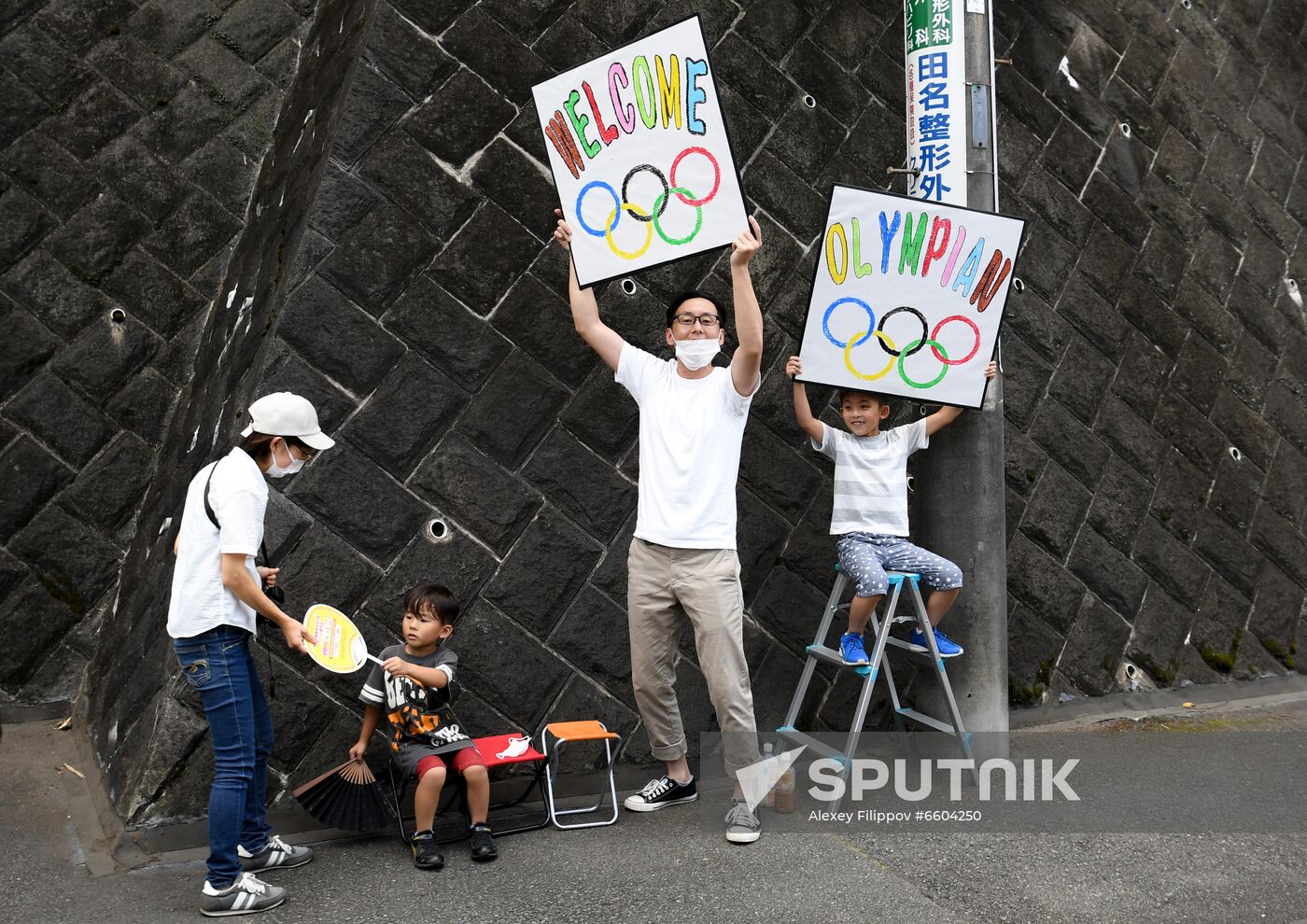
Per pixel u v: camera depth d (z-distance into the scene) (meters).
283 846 3.39
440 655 3.61
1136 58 6.71
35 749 4.47
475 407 4.27
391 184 4.25
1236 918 3.14
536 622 4.22
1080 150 6.23
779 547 4.77
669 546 3.74
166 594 4.14
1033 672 5.29
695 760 4.40
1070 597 5.47
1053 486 5.56
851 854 3.53
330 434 3.99
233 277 5.32
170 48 5.79
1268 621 6.15
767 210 5.05
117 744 4.02
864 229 4.10
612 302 4.61
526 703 4.14
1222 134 6.96
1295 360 6.81
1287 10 7.70
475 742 3.78
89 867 3.40
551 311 4.48
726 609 3.71
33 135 5.41
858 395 4.34
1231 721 5.29
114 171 5.52
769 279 4.99
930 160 4.52
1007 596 5.31
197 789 3.60
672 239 3.87
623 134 3.88
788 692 4.68
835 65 5.41
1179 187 6.62
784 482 4.83
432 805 3.42
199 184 5.70
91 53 5.62
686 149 3.81
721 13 5.14
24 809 3.88
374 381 4.10
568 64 4.74
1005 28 6.19
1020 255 5.80
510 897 3.17
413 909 3.08
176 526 4.34
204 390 4.95
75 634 5.03
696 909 3.09
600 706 4.28
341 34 5.18
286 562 3.84
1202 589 5.95
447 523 4.13
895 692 4.55
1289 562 6.36
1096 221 6.15
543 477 4.34
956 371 4.31
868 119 5.43
